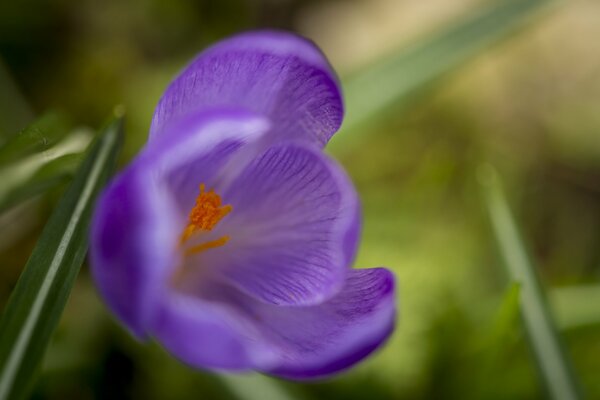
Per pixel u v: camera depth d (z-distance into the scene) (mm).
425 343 231
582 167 321
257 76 162
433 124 311
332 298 166
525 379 230
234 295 166
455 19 235
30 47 283
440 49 232
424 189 259
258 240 169
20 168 172
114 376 233
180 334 147
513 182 302
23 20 285
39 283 163
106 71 276
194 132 149
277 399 207
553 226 303
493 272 259
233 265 168
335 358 155
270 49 156
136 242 143
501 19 233
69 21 293
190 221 165
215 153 163
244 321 163
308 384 227
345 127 228
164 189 159
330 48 339
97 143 172
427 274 240
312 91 165
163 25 306
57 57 283
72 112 268
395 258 243
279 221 168
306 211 167
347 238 155
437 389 230
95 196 169
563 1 235
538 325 206
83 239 166
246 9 323
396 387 228
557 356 204
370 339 154
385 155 286
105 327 236
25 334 160
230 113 150
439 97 319
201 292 165
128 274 144
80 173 169
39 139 175
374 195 260
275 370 155
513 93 339
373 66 232
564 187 315
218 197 166
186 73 156
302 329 164
